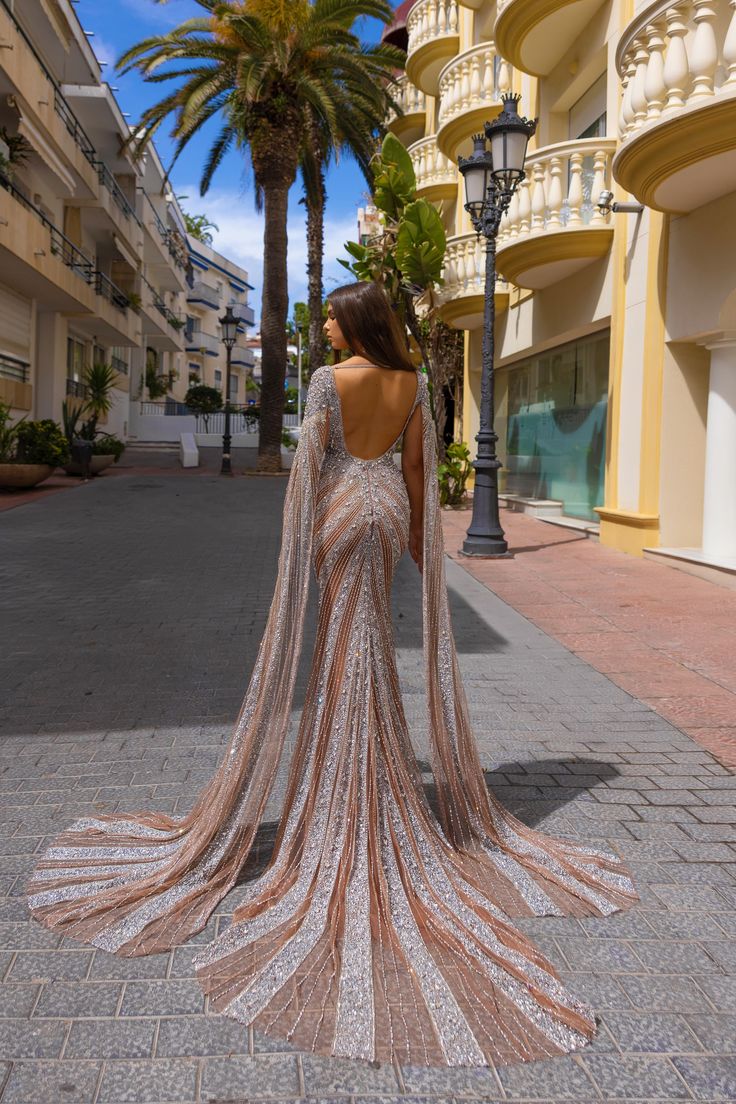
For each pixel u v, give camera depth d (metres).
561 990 2.15
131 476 22.05
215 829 2.63
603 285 10.92
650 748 4.00
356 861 2.45
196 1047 1.96
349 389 2.54
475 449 18.80
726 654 5.78
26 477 16.50
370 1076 1.88
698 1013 2.11
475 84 15.82
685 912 2.58
